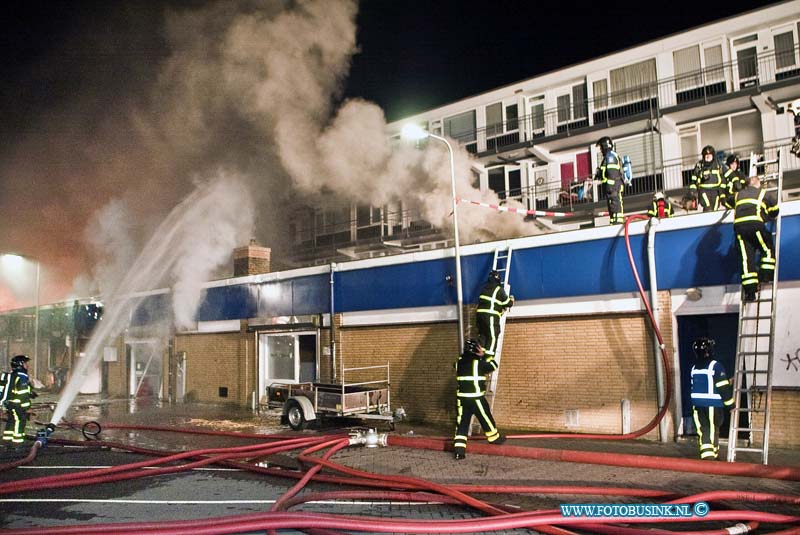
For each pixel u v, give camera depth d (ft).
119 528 17.37
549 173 88.94
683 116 76.79
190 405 59.00
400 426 41.93
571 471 26.37
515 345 39.32
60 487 25.61
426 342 43.34
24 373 38.40
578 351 36.83
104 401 64.18
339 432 39.75
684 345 34.30
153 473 27.32
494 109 94.48
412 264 44.37
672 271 33.53
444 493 21.43
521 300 38.99
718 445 27.94
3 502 23.27
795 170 67.56
